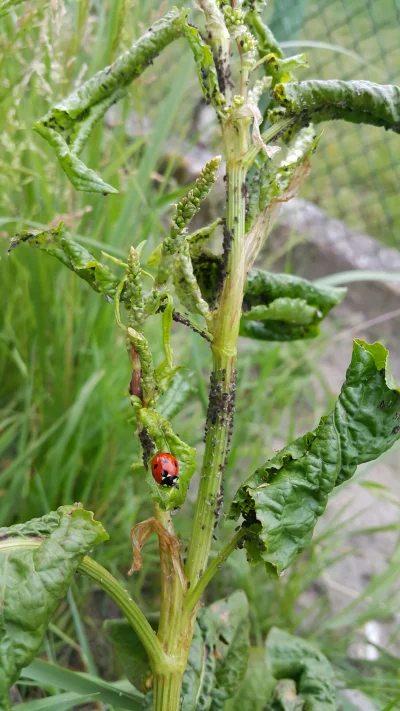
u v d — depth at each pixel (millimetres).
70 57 236
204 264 161
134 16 258
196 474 309
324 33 501
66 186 254
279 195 141
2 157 252
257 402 353
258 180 142
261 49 160
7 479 260
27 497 252
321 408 392
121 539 263
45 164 253
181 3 270
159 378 129
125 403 283
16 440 281
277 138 150
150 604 264
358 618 257
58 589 117
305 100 144
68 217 228
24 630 114
